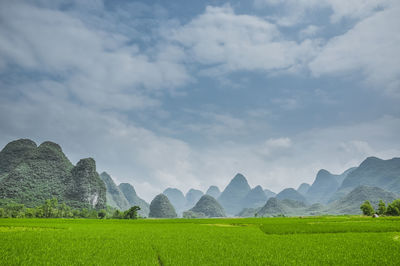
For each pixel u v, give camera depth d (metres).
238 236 30.95
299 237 29.77
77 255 17.02
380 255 17.94
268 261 15.79
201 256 17.22
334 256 17.52
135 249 19.78
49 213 121.31
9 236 27.19
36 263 14.59
